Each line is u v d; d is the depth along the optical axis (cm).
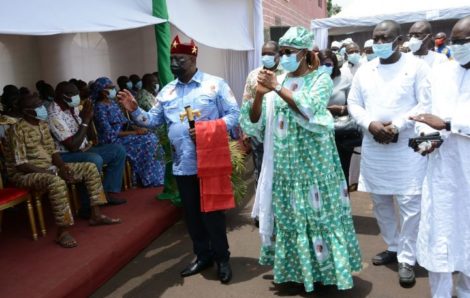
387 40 311
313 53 298
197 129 313
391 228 356
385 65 327
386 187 333
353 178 543
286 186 302
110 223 423
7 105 494
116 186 491
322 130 285
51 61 706
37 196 401
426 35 416
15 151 385
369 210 491
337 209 297
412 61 320
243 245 413
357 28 1209
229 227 460
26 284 308
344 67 502
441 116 260
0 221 424
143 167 561
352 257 311
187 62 319
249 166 709
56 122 448
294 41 282
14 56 663
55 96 464
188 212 345
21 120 398
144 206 480
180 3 507
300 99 275
